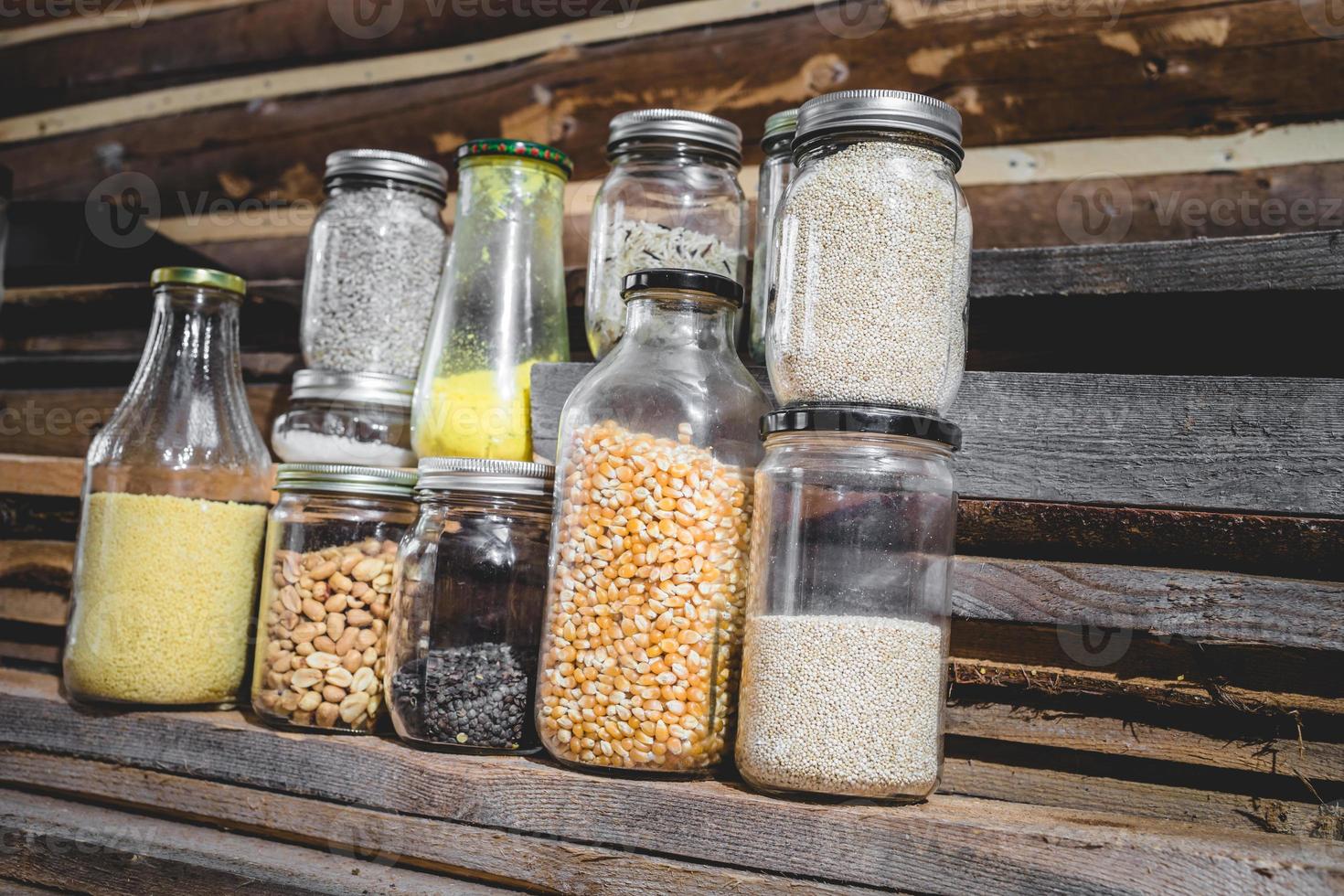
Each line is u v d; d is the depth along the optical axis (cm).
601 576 82
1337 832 81
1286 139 97
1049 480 84
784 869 77
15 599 117
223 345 99
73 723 94
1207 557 83
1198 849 73
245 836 90
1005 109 103
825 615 78
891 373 77
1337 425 80
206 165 125
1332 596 79
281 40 124
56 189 130
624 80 112
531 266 95
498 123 116
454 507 88
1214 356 90
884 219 77
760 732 78
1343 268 81
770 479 81
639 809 80
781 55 108
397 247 99
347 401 96
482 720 86
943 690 80
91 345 124
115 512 95
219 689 96
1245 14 98
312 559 91
